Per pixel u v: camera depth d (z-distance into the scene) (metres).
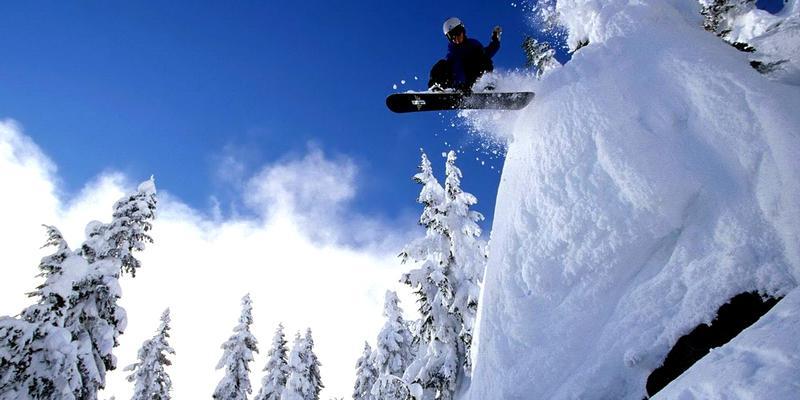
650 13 4.95
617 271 3.73
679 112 4.02
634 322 3.41
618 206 3.90
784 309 2.31
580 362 3.52
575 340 3.62
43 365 10.99
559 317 3.80
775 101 3.53
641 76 4.43
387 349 24.08
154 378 25.59
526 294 4.09
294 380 26.98
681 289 3.38
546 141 4.66
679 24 4.82
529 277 4.13
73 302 14.84
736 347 2.27
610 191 3.99
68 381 11.26
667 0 5.15
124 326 16.06
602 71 4.72
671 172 3.76
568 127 4.54
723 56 4.10
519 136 5.21
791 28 5.04
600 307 3.67
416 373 14.32
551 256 4.09
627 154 3.99
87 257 16.55
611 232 3.84
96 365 14.67
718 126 3.74
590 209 4.02
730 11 6.84
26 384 10.66
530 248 4.26
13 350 10.65
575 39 6.18
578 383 3.40
